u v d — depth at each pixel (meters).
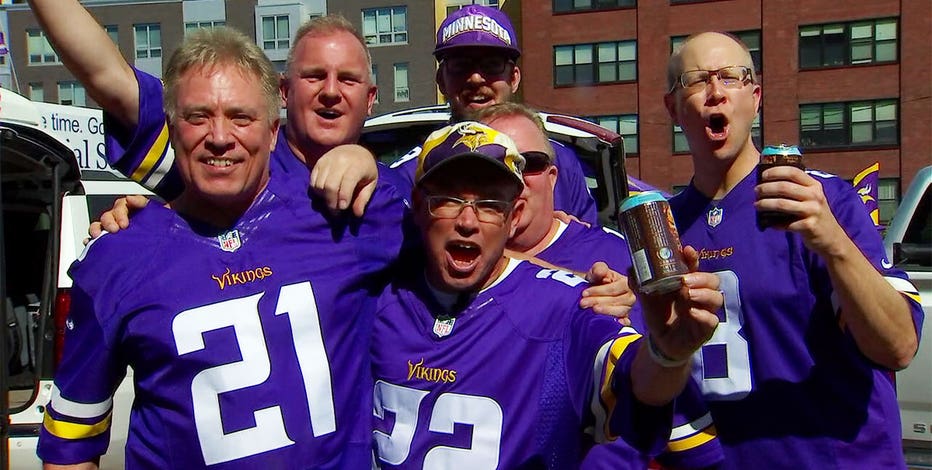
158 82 2.56
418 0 41.19
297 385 2.22
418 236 2.44
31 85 41.78
